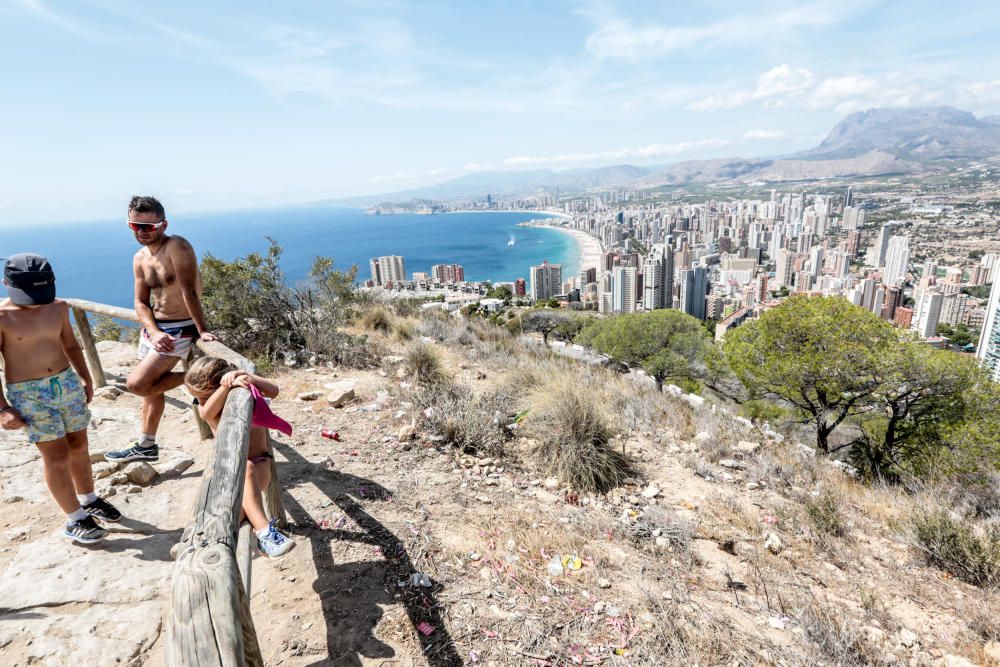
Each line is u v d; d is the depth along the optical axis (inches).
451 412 218.7
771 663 99.6
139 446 142.3
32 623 88.9
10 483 136.4
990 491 266.7
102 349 274.2
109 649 84.8
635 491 190.4
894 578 150.6
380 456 183.2
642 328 653.3
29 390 101.9
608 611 110.3
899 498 226.4
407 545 126.0
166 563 109.1
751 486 211.6
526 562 126.9
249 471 104.6
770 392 503.8
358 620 98.9
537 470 195.8
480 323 555.8
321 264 364.2
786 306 467.8
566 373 308.2
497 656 93.4
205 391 108.3
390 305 522.9
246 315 312.7
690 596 121.6
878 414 457.7
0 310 98.1
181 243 133.4
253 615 98.8
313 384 259.6
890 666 106.1
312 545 122.6
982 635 123.4
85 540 111.3
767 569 144.6
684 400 397.7
